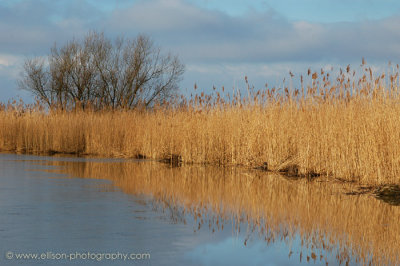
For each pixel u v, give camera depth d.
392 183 10.56
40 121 23.11
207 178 12.61
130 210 7.68
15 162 16.59
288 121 14.72
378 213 7.95
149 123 20.14
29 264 4.78
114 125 21.83
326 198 9.45
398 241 6.04
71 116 23.33
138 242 5.71
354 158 11.89
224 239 5.98
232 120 16.78
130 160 18.69
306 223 7.05
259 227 6.72
